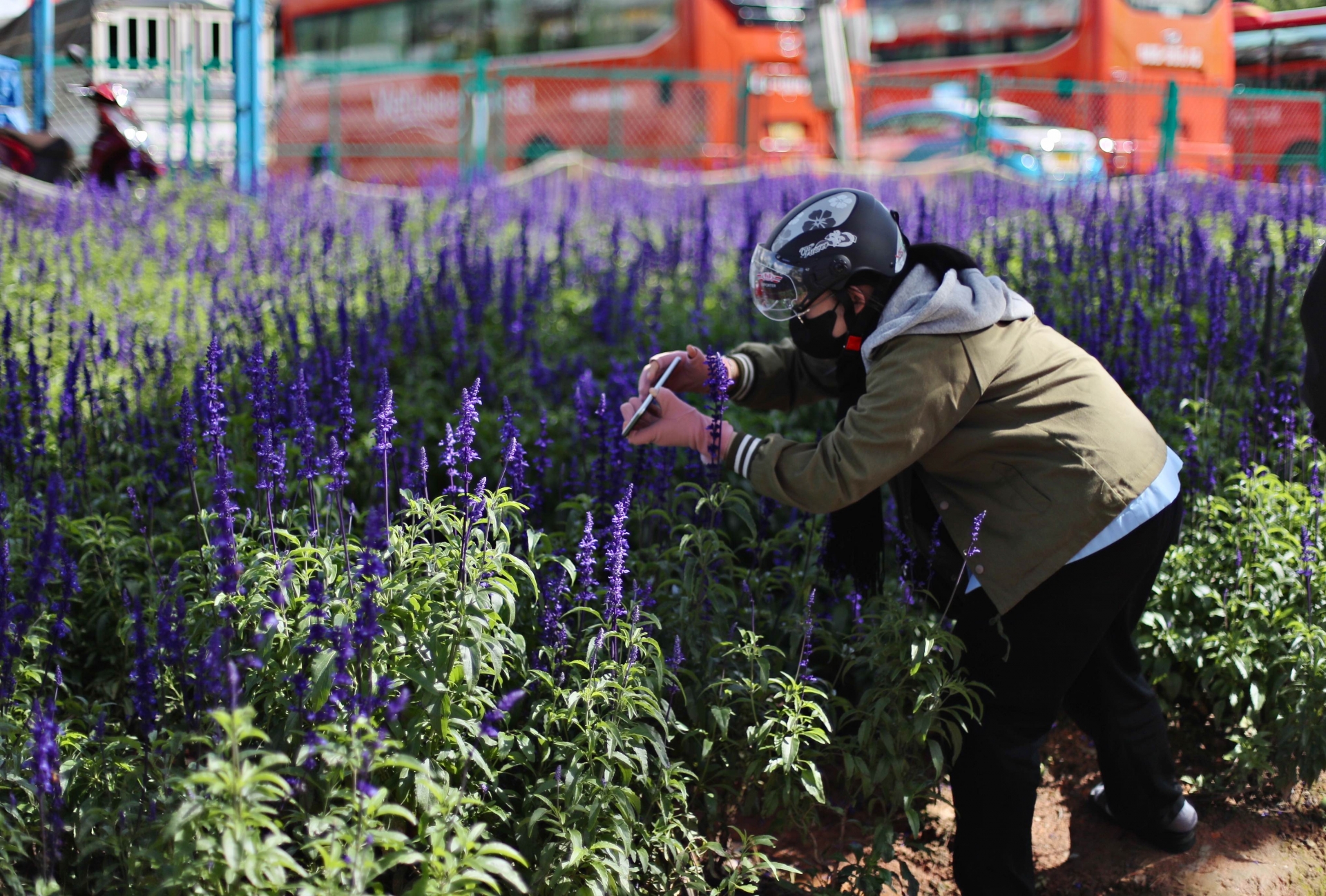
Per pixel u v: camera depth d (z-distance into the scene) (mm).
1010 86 15258
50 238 7109
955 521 2990
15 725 2504
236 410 4531
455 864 2172
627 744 2723
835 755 3438
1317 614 3609
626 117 16547
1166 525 2883
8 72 12320
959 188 10445
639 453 3666
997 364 2844
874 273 2930
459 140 17000
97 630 3455
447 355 5367
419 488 3654
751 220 5840
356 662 2502
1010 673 2980
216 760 2074
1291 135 16312
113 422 4242
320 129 20172
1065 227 7348
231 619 2617
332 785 2398
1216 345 4629
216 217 8828
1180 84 16047
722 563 3523
